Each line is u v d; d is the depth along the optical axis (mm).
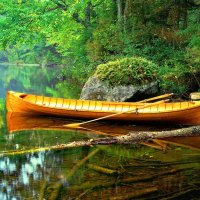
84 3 18109
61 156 5883
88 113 8773
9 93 9828
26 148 6457
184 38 13000
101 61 15500
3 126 8469
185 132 7184
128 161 5527
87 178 4812
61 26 19719
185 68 11516
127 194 4250
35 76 27672
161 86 11242
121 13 16516
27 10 18312
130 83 10414
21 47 49156
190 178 4766
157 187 4453
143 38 14141
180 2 14312
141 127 8250
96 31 16938
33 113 9617
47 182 4699
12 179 4832
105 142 6621
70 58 24266
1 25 18562
